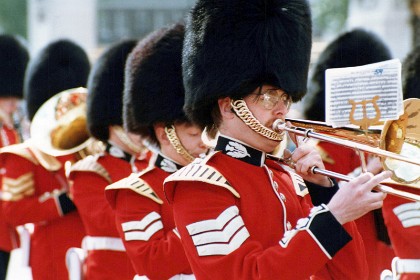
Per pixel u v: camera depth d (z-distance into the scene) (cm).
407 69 1469
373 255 1380
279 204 989
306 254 920
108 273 1466
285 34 1003
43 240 1683
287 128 977
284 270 918
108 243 1464
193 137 1242
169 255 1184
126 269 1463
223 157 995
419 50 1470
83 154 1680
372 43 1659
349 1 4234
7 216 1683
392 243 1303
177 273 1201
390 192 936
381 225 1379
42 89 2003
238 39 998
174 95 1277
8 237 1856
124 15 5250
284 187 1023
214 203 969
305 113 1661
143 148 1501
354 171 1436
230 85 990
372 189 946
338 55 1650
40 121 1664
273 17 1005
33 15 4944
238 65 991
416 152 950
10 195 1683
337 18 4756
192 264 980
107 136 1534
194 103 1023
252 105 986
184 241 984
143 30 5253
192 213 973
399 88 928
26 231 1717
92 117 1552
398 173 939
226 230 955
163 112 1266
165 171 1257
